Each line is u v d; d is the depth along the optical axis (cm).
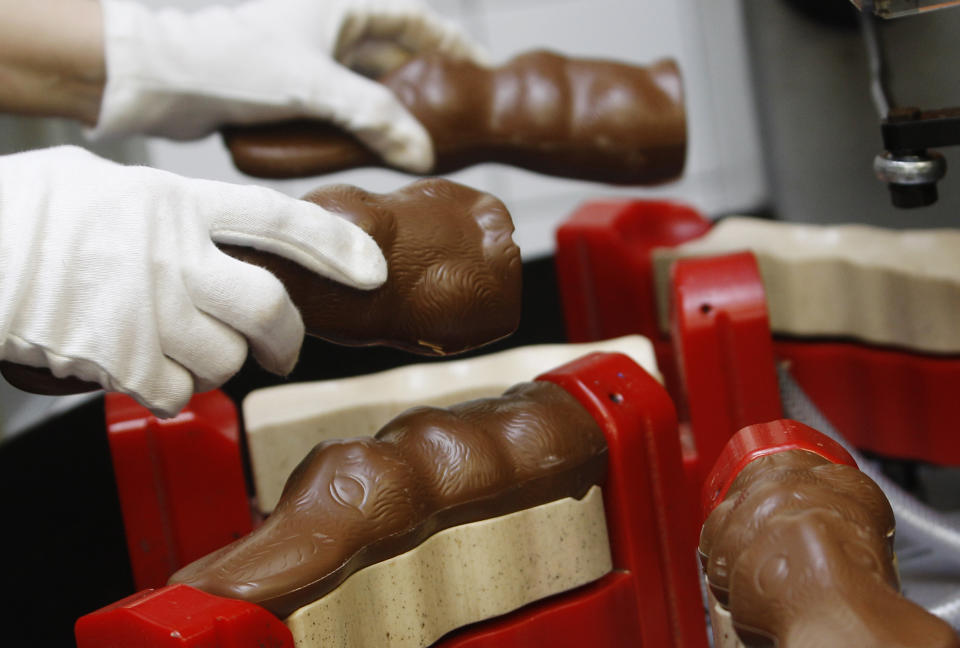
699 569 94
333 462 85
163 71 102
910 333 126
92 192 81
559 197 238
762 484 78
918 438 127
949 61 103
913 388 127
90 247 80
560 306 164
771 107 197
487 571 87
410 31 115
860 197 186
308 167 106
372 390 108
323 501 84
